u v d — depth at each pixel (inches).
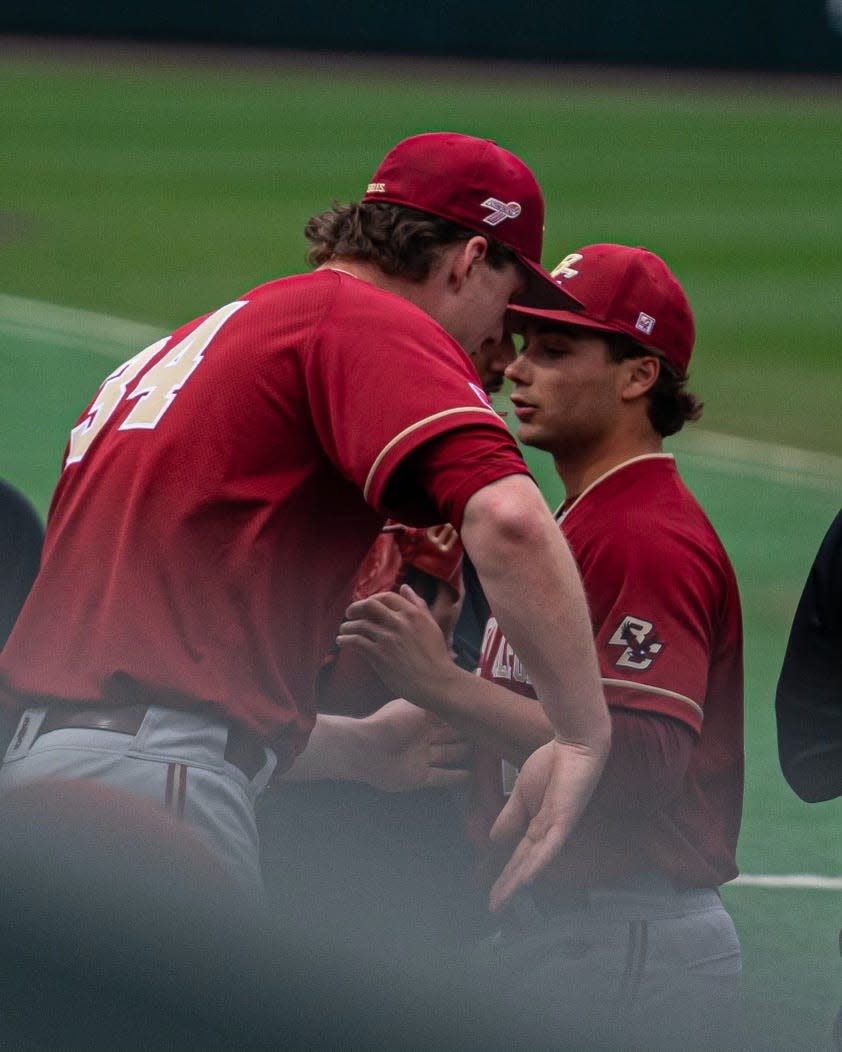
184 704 298.5
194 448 305.4
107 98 4717.0
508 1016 147.3
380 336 304.0
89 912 131.9
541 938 390.3
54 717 303.7
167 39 5649.6
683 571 378.6
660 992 386.0
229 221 3100.4
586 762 292.8
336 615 323.9
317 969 137.8
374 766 408.2
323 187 3533.5
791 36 5802.2
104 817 148.9
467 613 477.7
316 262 366.9
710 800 400.5
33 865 134.0
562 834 289.4
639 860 385.7
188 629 301.4
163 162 3774.6
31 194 3314.5
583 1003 359.9
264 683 307.3
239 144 4079.7
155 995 130.2
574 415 413.7
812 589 362.3
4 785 165.3
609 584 378.9
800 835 735.7
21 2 5561.0
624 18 5772.6
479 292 359.6
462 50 5748.0
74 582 311.3
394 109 4739.2
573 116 4776.1
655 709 368.5
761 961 559.8
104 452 320.2
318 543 315.6
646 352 411.5
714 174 3892.7
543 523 286.4
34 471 1416.1
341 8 5674.2
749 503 1432.1
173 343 333.4
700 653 378.0
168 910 135.0
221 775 299.4
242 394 307.6
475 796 418.3
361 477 295.4
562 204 3353.8
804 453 1653.5
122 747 295.7
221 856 287.6
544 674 289.4
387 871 395.5
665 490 399.5
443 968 160.4
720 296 2561.5
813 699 365.7
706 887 400.2
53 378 1836.9
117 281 2536.9
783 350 2206.0
